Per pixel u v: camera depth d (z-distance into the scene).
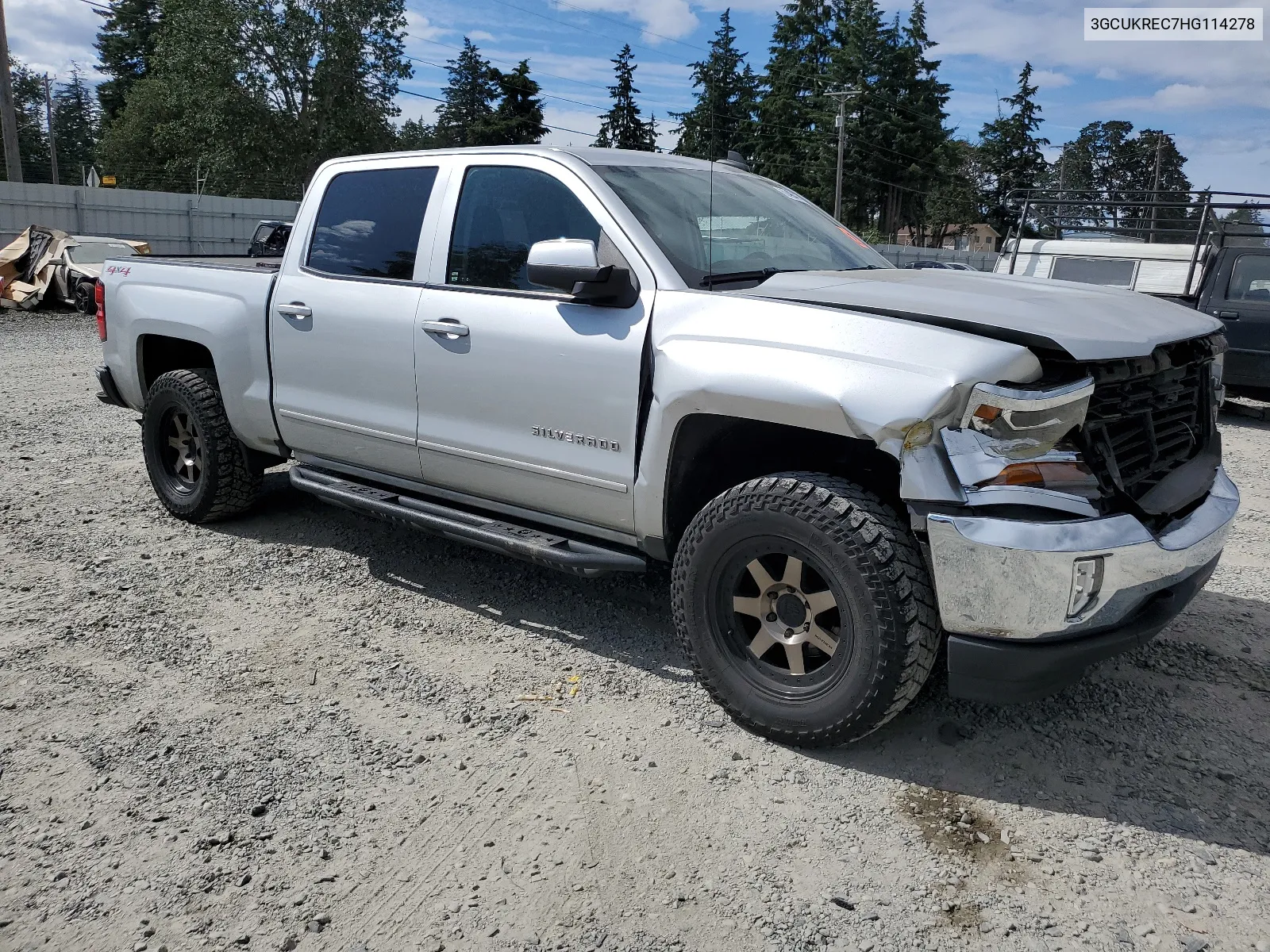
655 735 3.29
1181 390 3.32
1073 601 2.71
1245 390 10.45
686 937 2.37
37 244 19.11
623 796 2.94
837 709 3.00
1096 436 2.88
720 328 3.17
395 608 4.33
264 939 2.36
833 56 58.69
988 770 3.09
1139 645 2.97
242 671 3.72
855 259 4.18
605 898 2.50
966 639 2.82
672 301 3.33
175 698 3.51
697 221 3.75
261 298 4.68
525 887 2.54
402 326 4.07
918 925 2.42
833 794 2.96
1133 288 13.23
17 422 8.12
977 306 3.02
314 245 4.57
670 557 3.55
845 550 2.89
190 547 5.07
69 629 4.05
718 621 3.27
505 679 3.69
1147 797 2.96
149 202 26.92
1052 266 13.85
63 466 6.69
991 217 78.94
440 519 4.00
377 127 43.81
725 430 3.30
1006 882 2.58
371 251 4.34
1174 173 85.81
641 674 3.74
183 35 40.91
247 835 2.74
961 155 71.38
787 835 2.76
